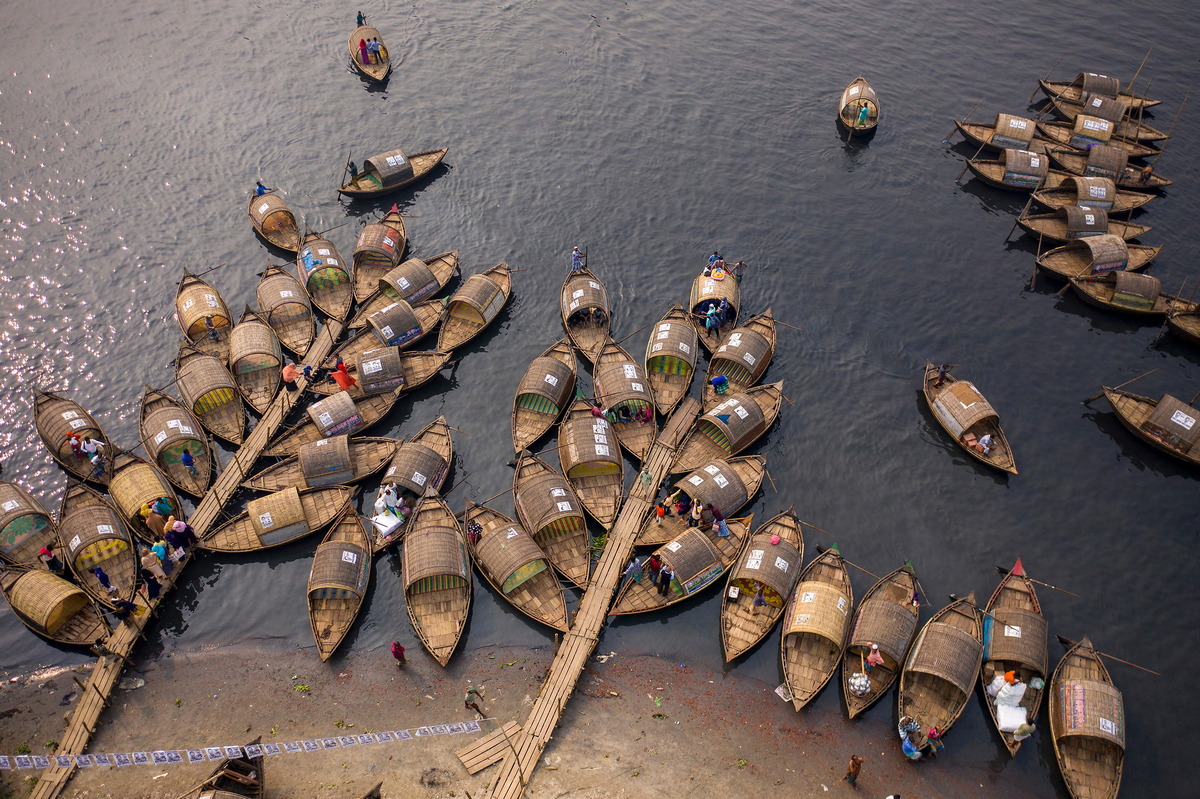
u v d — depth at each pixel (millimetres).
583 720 42375
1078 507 53156
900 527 52062
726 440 54781
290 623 46625
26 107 77438
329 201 72062
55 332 61281
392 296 63875
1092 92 80375
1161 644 46781
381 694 43406
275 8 90375
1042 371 60875
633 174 75438
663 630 46688
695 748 41469
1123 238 68562
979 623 45625
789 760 41281
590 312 62094
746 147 78312
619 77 84562
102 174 72500
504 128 79062
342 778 39469
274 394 56812
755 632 45719
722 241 70062
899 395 59406
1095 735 40000
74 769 39688
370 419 55938
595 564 48688
